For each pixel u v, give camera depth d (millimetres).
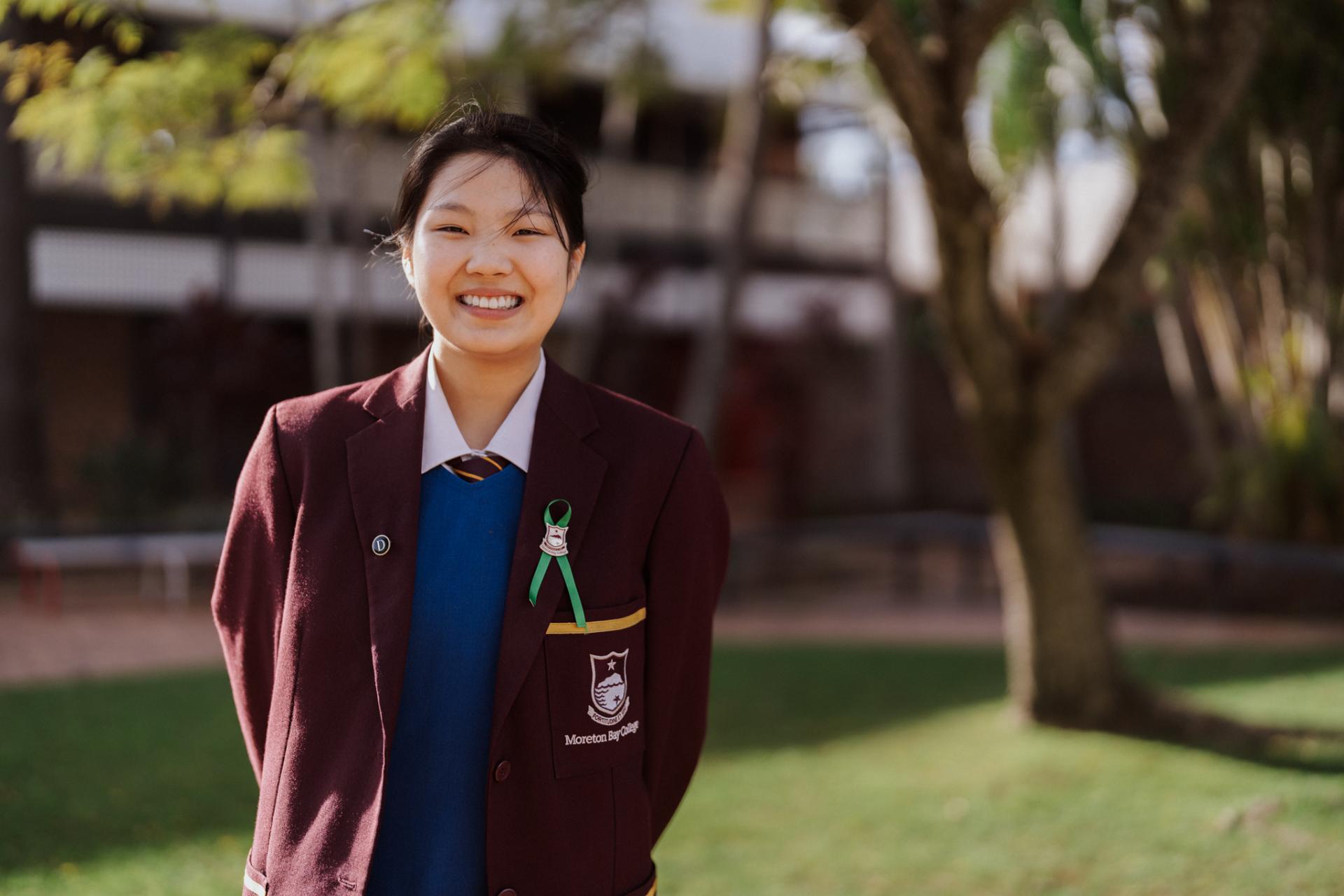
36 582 10828
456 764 1623
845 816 4789
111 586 10727
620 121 14242
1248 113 7746
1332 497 9656
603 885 1677
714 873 4156
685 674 1879
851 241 18094
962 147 4988
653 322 16281
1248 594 9734
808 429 17859
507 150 1659
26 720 6062
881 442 17984
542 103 15461
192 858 4148
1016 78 9242
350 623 1642
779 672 7688
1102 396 16531
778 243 17438
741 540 11297
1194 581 10742
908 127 4863
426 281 1652
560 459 1710
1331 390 9656
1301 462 9625
